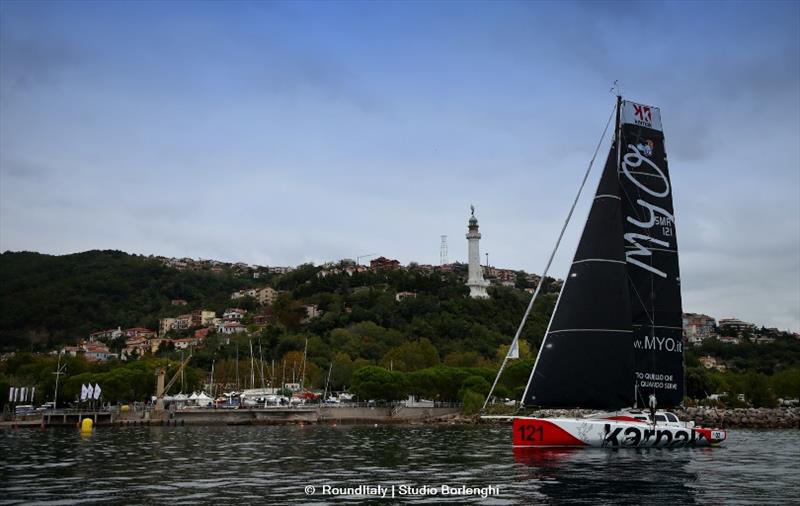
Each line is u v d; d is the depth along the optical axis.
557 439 47.91
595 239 49.38
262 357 198.12
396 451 58.94
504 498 32.03
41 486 36.81
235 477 40.59
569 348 48.09
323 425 121.31
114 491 34.94
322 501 31.67
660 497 32.28
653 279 51.94
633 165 52.47
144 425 117.50
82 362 161.50
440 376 153.75
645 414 49.75
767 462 46.97
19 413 119.06
